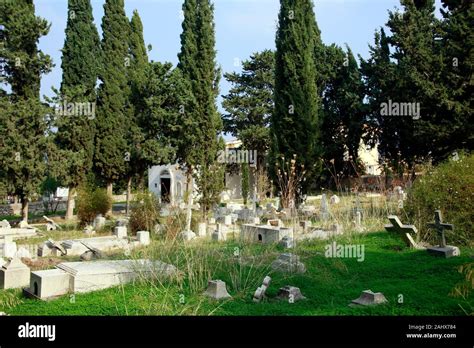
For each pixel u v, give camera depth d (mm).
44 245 14594
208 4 24328
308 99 21906
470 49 18922
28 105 23031
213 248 11195
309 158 21500
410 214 12953
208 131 23844
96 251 12531
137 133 28391
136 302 7496
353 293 7469
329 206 18312
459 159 13328
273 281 8555
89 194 23031
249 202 31656
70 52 28297
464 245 11055
